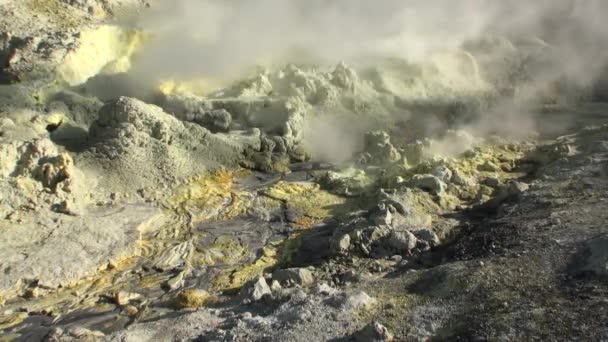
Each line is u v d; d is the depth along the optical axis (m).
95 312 10.22
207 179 15.15
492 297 7.96
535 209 11.30
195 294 10.40
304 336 7.90
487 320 7.42
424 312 8.07
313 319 8.30
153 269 11.54
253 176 15.74
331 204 14.13
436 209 12.91
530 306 7.50
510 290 8.04
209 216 13.58
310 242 12.36
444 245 11.12
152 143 15.03
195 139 15.70
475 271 8.77
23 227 11.78
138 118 15.06
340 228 12.09
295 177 15.75
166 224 13.12
